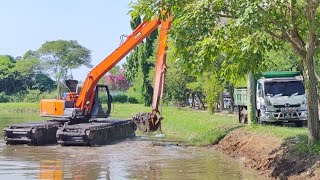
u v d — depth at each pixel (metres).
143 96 70.19
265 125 24.03
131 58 82.56
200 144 24.12
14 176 15.27
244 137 20.84
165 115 46.78
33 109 75.81
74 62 110.75
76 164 17.89
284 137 17.66
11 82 107.38
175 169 16.62
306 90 14.97
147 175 15.47
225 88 47.50
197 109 59.47
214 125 29.38
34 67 108.62
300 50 14.91
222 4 13.82
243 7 12.93
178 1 15.43
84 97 26.62
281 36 14.74
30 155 20.58
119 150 22.08
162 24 22.38
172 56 16.09
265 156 16.66
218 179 14.70
